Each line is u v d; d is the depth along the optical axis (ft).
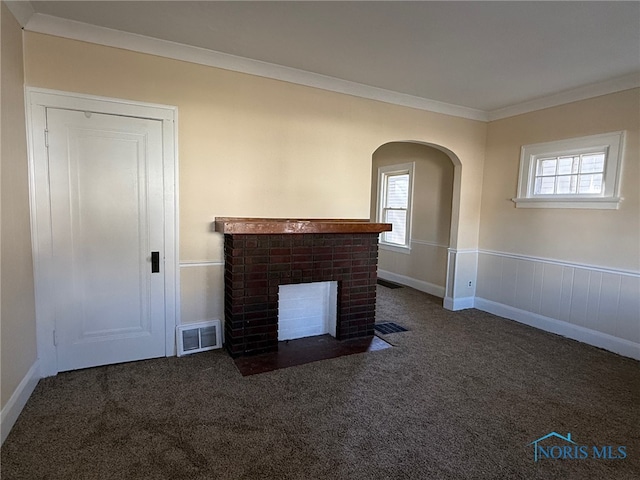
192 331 9.96
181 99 9.28
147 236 9.29
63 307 8.55
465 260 14.83
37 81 7.83
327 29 8.06
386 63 9.84
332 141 11.47
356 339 11.46
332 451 6.18
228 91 9.82
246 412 7.27
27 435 6.37
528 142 13.12
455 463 5.98
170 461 5.83
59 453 5.94
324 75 10.84
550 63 9.56
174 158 9.34
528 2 6.76
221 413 7.20
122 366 9.12
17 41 7.32
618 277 10.75
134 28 8.18
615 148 10.72
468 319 13.69
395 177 20.06
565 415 7.45
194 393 7.93
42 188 8.05
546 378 9.06
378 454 6.14
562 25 7.59
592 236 11.35
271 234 9.84
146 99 8.89
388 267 20.56
